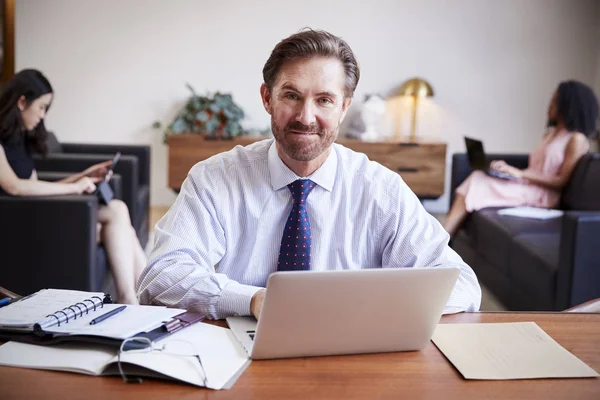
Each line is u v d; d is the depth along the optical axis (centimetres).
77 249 325
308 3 652
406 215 188
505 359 144
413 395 128
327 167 184
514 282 397
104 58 651
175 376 129
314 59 164
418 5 657
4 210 321
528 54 666
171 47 653
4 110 342
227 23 652
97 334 138
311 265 187
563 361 144
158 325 147
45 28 641
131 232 376
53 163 466
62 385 126
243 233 186
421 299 141
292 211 182
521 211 462
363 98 668
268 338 137
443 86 669
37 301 156
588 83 670
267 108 176
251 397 125
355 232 189
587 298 331
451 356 144
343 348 143
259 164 186
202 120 630
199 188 183
